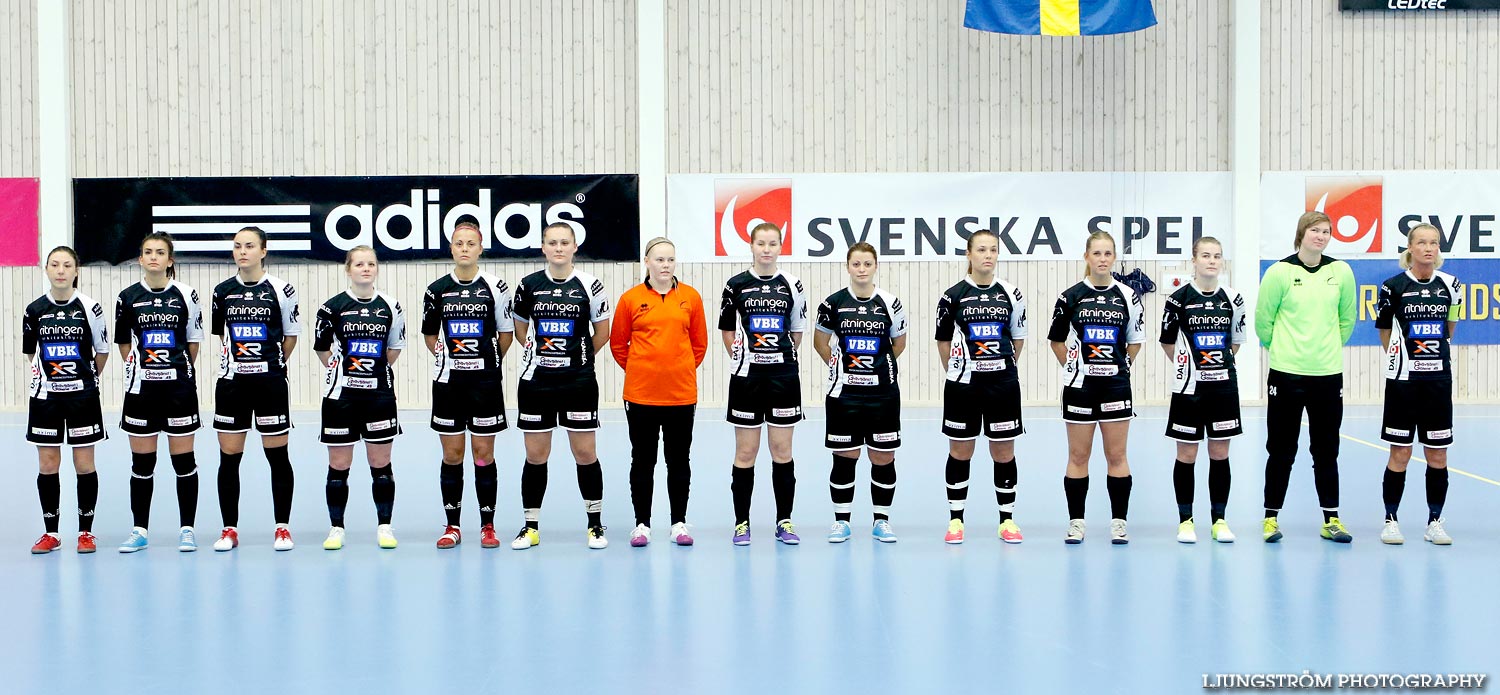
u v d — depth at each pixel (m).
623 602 4.64
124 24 12.03
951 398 5.72
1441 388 5.58
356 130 12.19
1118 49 12.25
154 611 4.55
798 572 5.14
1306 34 12.23
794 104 12.27
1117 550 5.56
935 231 12.35
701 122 12.25
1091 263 5.62
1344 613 4.43
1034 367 12.47
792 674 3.76
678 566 5.27
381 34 12.16
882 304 5.69
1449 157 12.31
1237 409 5.67
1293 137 12.28
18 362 12.09
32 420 5.60
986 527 6.14
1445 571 5.09
